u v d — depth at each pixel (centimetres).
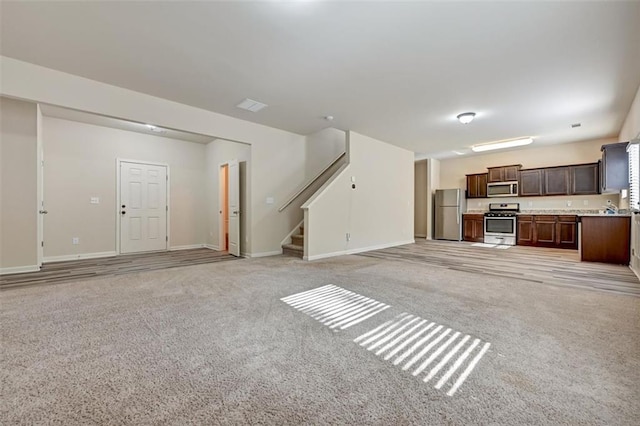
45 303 262
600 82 347
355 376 149
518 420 117
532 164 723
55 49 279
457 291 302
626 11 222
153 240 613
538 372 151
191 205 677
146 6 219
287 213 581
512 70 319
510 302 266
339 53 287
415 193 925
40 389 137
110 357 168
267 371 154
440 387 139
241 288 316
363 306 256
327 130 650
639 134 374
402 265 447
